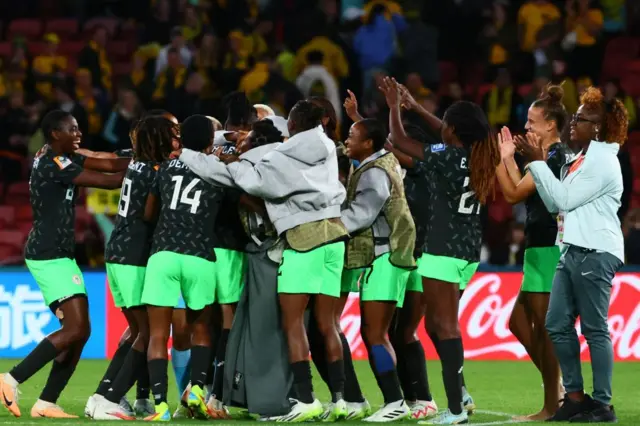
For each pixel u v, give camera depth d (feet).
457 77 202.08
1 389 86.58
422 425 82.48
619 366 137.39
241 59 188.14
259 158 85.76
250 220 86.69
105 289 146.10
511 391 114.52
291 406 84.89
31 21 222.69
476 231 84.64
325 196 84.07
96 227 158.71
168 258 84.12
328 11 199.72
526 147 86.48
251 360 85.71
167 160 86.94
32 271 88.94
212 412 87.81
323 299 85.05
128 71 211.00
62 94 181.68
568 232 84.28
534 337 91.97
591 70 190.08
